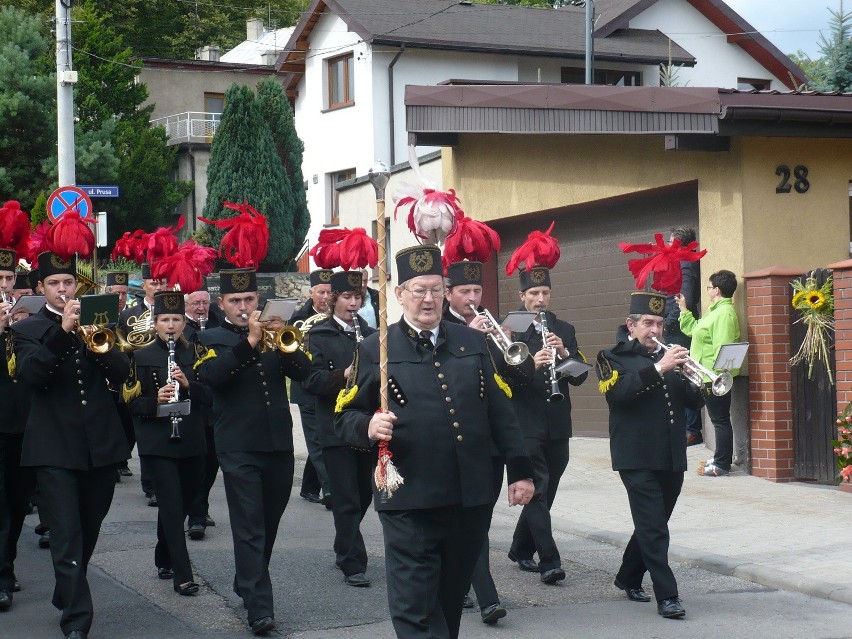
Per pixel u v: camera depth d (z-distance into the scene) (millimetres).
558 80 38219
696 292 15273
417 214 6602
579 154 17125
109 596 9078
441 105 17969
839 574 9141
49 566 10211
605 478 14195
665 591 8297
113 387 8203
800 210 14508
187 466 9414
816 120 13781
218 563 10180
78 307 7719
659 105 14227
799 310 13586
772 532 10836
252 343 8242
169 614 8555
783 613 8414
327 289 11547
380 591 9219
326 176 38969
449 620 6457
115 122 42406
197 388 9445
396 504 6184
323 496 12516
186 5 63000
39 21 43219
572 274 18047
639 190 15969
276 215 35156
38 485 7895
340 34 38312
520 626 8156
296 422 21359
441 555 6402
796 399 13633
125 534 11438
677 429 8523
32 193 41000
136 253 13781
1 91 41344
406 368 6359
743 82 40156
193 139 46000
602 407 17750
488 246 8781
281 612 8570
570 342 9586
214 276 29062
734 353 8766
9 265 8680
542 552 9312
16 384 9062
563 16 40375
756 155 14227
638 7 38500
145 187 41938
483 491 6289
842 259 14750
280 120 36250
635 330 8695
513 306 19375
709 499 12562
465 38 36844
